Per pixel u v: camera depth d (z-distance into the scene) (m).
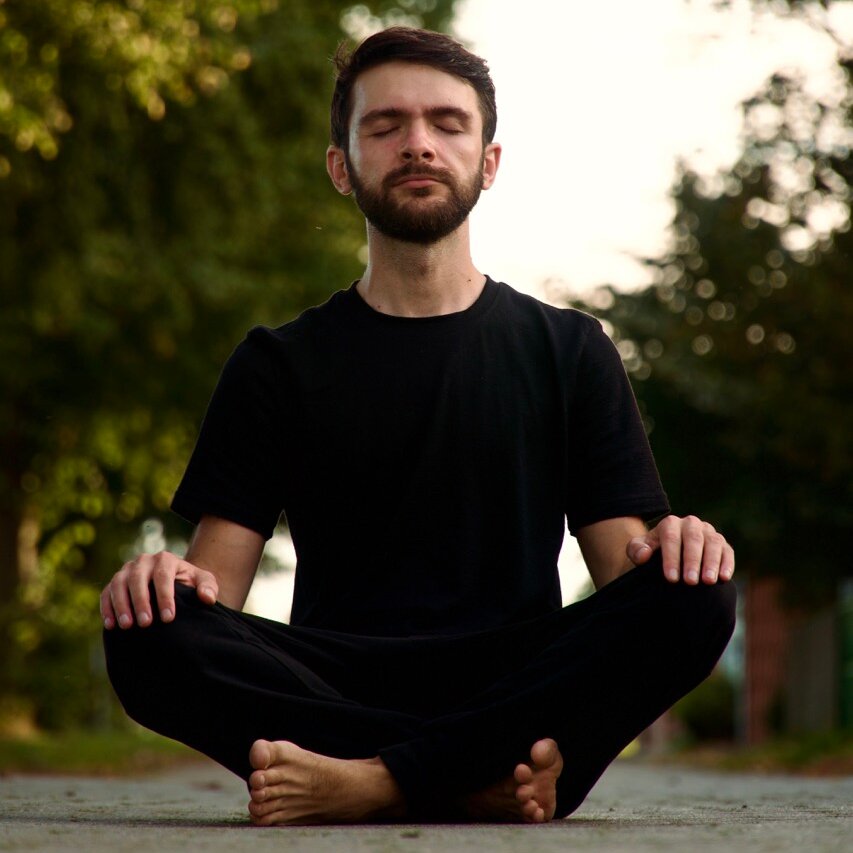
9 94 16.83
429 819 4.33
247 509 4.85
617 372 4.94
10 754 17.16
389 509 4.69
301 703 4.35
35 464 24.31
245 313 21.95
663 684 4.33
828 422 20.47
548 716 4.29
